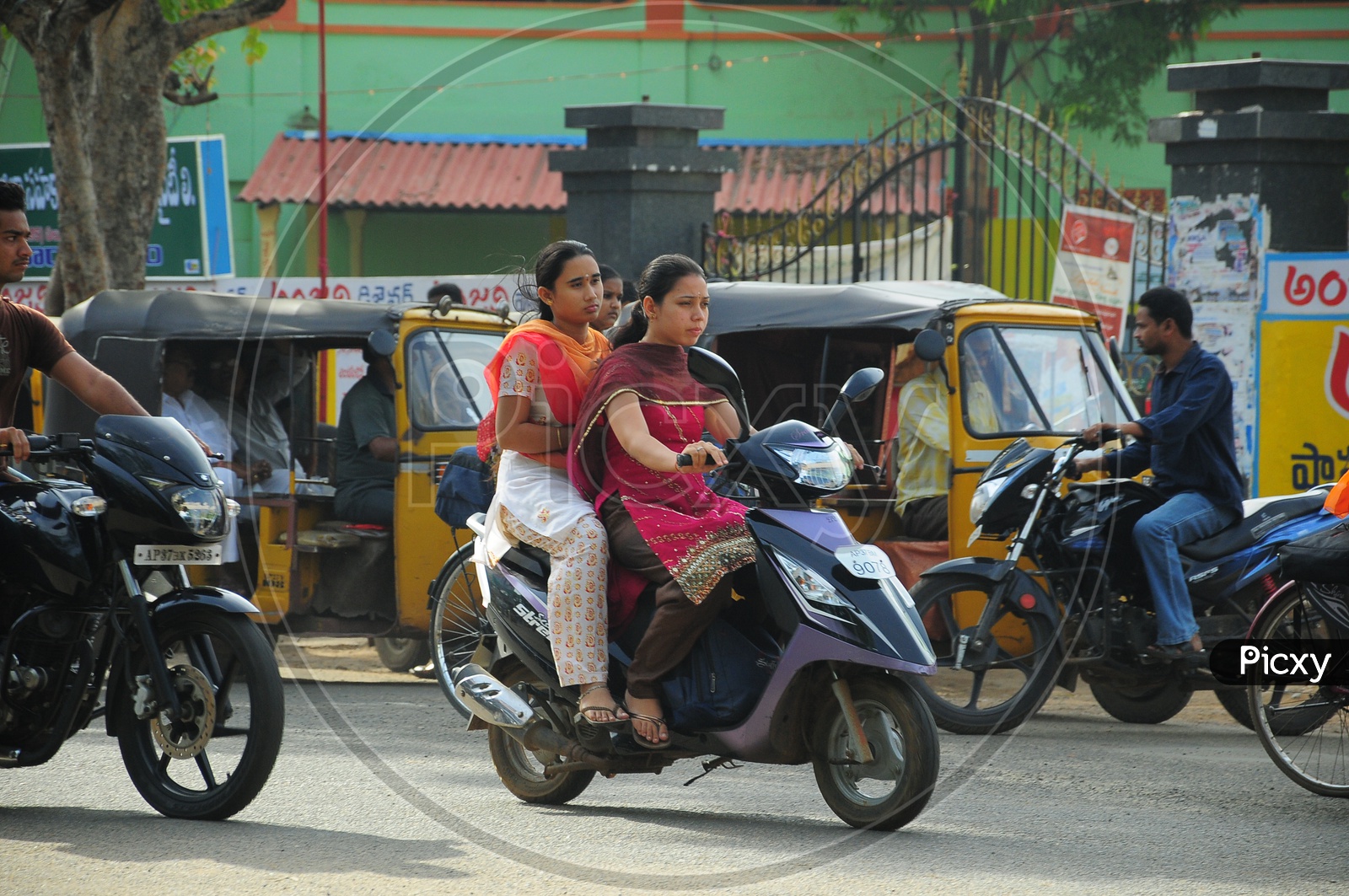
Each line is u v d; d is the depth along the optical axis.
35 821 9.91
